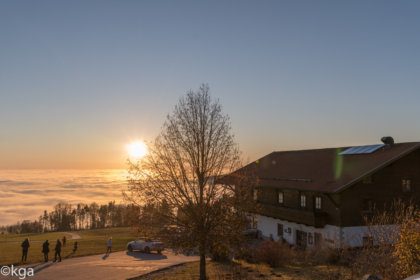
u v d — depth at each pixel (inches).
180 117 1152.8
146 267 1089.4
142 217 780.6
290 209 1379.2
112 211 5684.1
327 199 1262.3
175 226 773.3
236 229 770.8
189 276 860.6
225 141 832.9
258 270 855.7
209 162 791.1
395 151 1270.9
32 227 5369.1
